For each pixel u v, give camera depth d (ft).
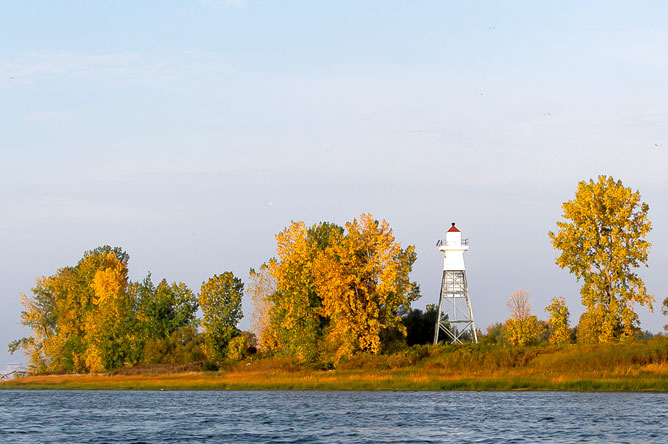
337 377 444.14
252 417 283.18
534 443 207.41
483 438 217.97
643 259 446.19
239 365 554.05
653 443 204.74
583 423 242.17
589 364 396.57
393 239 487.20
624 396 325.01
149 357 611.06
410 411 289.53
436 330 552.00
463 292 557.74
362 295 486.79
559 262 459.32
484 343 481.46
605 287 451.94
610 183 457.27
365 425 251.60
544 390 364.99
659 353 393.29
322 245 586.04
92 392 478.18
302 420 269.44
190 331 627.46
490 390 376.68
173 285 653.30
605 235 457.68
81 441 226.79
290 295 537.24
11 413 317.22
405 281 486.79
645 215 449.48
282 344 563.48
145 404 357.20
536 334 544.62
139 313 641.40
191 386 474.49
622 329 445.78
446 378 407.23
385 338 499.92
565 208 463.83
